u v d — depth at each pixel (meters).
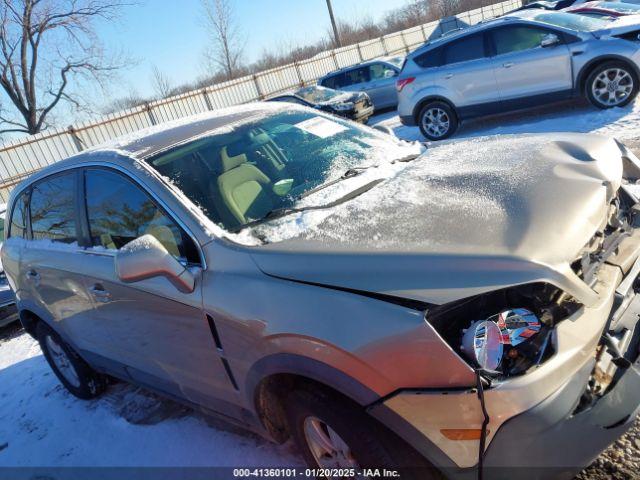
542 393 1.74
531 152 2.73
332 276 2.06
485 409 1.72
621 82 8.15
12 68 24.75
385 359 1.85
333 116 3.85
